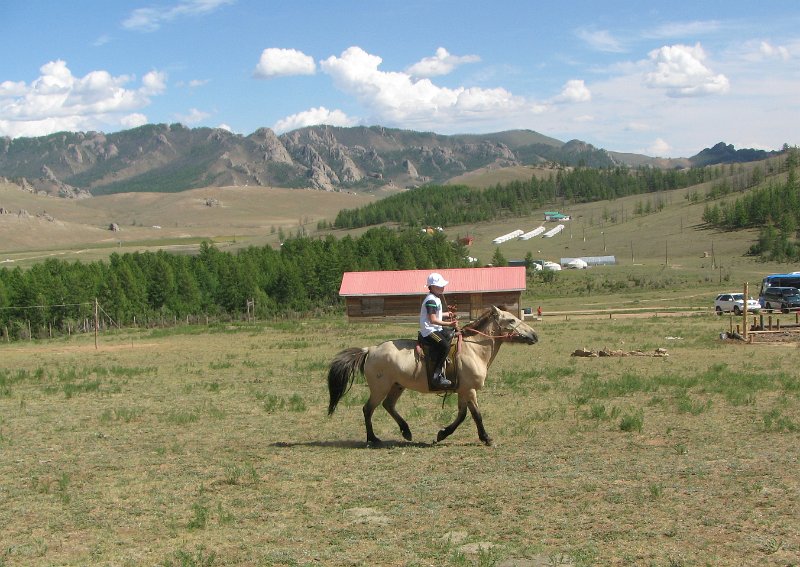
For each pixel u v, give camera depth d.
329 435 15.69
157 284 86.50
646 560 8.06
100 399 21.61
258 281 94.12
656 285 113.31
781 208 177.75
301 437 15.52
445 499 10.49
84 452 14.26
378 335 49.34
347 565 8.21
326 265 96.31
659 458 12.49
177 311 83.94
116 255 104.44
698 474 11.30
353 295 72.56
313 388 23.16
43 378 27.70
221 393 22.44
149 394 22.50
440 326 14.31
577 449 13.45
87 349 44.88
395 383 14.62
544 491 10.69
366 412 14.64
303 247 118.69
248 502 10.62
